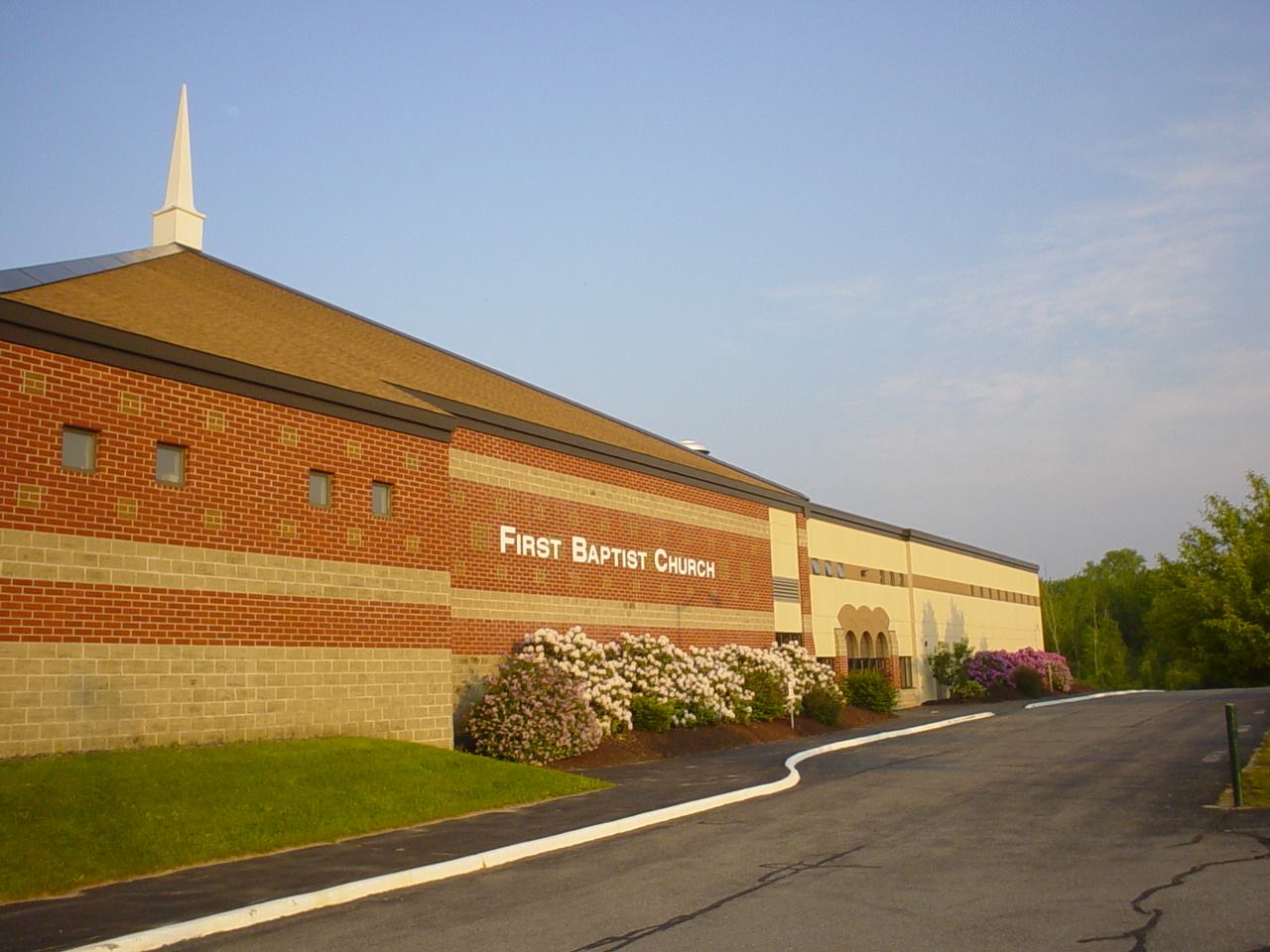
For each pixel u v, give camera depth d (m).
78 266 20.80
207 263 29.03
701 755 26.05
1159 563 46.91
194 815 13.80
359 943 9.09
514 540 26.81
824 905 9.71
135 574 16.27
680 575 34.22
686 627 34.22
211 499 17.48
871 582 50.97
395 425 20.98
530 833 14.27
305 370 19.94
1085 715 34.28
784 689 34.31
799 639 42.19
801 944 8.48
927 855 11.95
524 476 27.45
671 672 29.41
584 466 29.95
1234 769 14.65
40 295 16.78
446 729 21.33
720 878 11.16
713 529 36.72
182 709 16.69
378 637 20.09
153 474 16.70
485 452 26.22
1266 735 24.20
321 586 19.16
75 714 15.32
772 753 25.83
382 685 20.05
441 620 21.47
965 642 62.06
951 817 14.59
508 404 29.44
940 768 20.81
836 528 47.84
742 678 32.44
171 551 16.78
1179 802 15.11
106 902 10.59
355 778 16.62
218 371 17.72
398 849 13.38
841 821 14.63
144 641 16.28
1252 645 42.78
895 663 51.72
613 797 17.84
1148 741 24.31
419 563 21.12
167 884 11.50
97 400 16.06
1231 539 45.00
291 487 18.84
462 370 32.44
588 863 12.45
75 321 15.78
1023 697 57.41
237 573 17.75
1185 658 46.03
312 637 18.88
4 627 14.66
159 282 22.97
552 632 26.64
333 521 19.53
